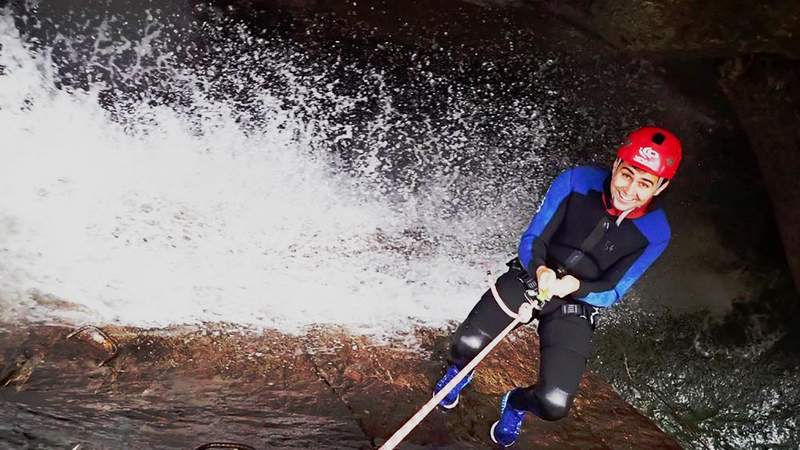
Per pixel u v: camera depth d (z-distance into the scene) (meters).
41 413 3.07
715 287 7.39
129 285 4.30
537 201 7.32
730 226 7.67
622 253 3.30
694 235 7.59
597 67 7.31
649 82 7.34
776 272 7.48
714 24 5.95
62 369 3.45
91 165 5.51
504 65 7.52
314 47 7.38
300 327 4.48
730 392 6.99
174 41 6.95
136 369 3.62
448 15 7.37
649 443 4.21
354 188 6.71
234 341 4.11
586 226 3.30
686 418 6.80
